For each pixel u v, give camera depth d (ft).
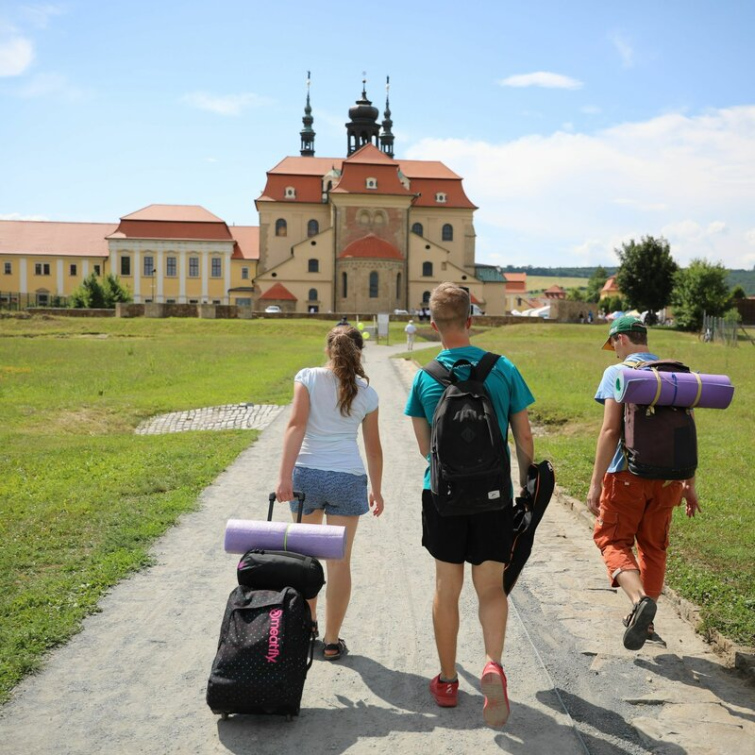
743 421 50.72
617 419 16.34
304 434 15.97
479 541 13.62
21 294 326.85
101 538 23.99
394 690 14.83
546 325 193.57
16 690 14.52
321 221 295.69
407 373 89.56
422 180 305.12
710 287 220.23
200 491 31.17
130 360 104.58
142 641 16.81
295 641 13.26
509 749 12.72
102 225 345.51
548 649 16.87
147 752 12.55
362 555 23.34
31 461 37.24
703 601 18.97
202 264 310.65
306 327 192.34
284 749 12.69
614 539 16.71
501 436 13.38
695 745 13.06
